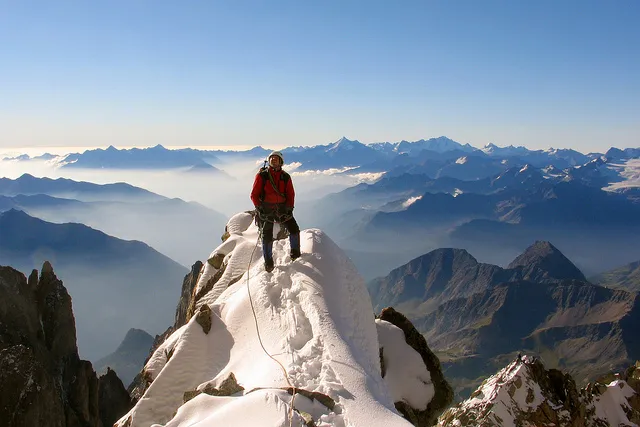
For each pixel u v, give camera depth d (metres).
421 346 15.52
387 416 8.60
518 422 8.25
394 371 14.52
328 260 14.50
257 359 11.33
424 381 14.52
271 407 8.13
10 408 21.98
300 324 11.72
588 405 8.56
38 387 22.89
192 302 19.91
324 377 9.63
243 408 8.30
